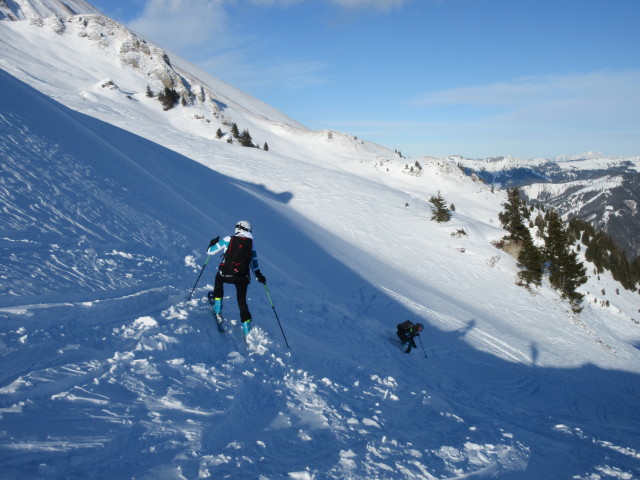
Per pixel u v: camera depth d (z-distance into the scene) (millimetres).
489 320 22188
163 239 9953
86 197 9781
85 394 3273
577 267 31766
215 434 3182
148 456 2660
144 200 12141
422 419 5270
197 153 41281
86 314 5098
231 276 5961
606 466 4387
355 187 40219
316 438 3668
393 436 4164
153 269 7867
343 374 6426
